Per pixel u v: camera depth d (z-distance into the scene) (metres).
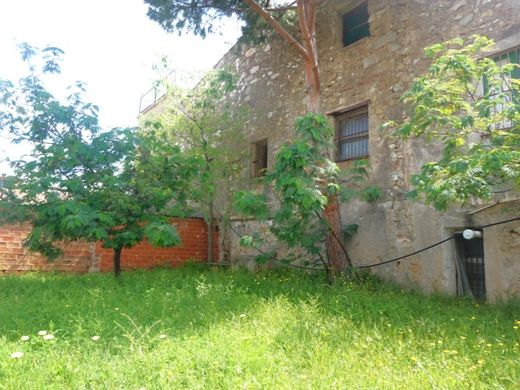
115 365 3.15
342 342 3.79
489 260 6.29
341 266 7.73
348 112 9.05
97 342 3.76
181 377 2.95
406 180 7.52
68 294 5.96
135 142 7.33
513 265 6.02
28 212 7.05
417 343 3.79
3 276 8.63
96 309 5.00
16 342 3.69
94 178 7.11
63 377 2.95
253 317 4.68
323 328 4.17
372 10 8.63
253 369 3.14
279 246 10.02
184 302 5.47
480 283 6.73
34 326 4.26
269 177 6.80
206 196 9.96
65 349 3.51
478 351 3.60
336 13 9.55
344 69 9.12
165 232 6.81
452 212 6.77
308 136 6.75
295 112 10.32
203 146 10.84
